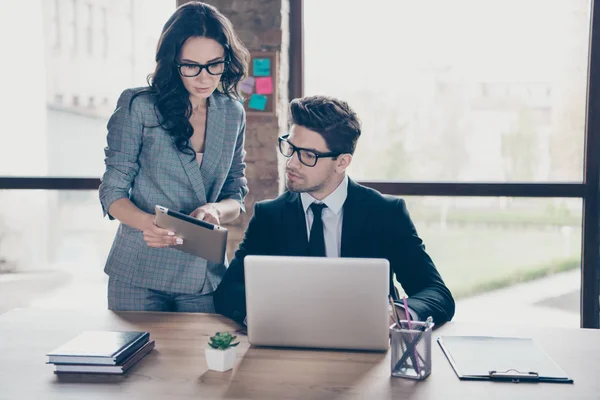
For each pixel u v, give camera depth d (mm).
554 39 3016
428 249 3143
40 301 3432
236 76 1985
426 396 1215
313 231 1854
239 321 1700
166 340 1549
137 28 3260
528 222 3074
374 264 1409
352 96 3166
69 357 1327
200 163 1968
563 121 3041
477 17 3045
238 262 1875
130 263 1912
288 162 1811
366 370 1350
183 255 1908
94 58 3305
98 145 3350
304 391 1239
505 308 3135
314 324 1448
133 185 1963
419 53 3096
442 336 1558
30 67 3338
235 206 2043
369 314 1424
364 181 3145
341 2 3135
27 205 3396
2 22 3332
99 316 1759
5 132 3373
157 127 1879
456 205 3100
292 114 1799
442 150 3123
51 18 3309
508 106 3064
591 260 3027
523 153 3078
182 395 1219
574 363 1397
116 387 1258
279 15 3008
